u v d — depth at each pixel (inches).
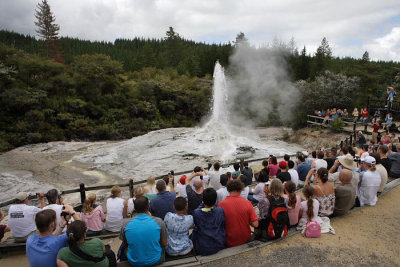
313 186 183.2
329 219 186.4
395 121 778.8
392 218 195.6
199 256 146.7
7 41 2898.6
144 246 127.7
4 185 433.4
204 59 2117.4
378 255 151.9
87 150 729.0
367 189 213.5
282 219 156.0
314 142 826.8
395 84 1268.5
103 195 379.2
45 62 1166.3
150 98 1408.7
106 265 117.2
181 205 138.9
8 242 188.4
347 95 1093.8
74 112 1114.1
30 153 685.9
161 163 523.2
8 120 940.6
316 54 1888.5
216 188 253.1
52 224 117.3
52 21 1990.7
